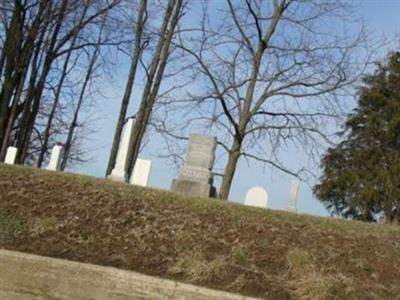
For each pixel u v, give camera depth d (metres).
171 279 7.40
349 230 9.27
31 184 9.72
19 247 7.90
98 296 7.17
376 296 7.38
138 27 22.23
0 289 7.32
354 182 37.47
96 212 8.91
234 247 8.22
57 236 8.23
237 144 18.34
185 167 14.76
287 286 7.47
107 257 7.82
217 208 9.48
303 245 8.45
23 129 24.00
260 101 18.66
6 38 22.88
